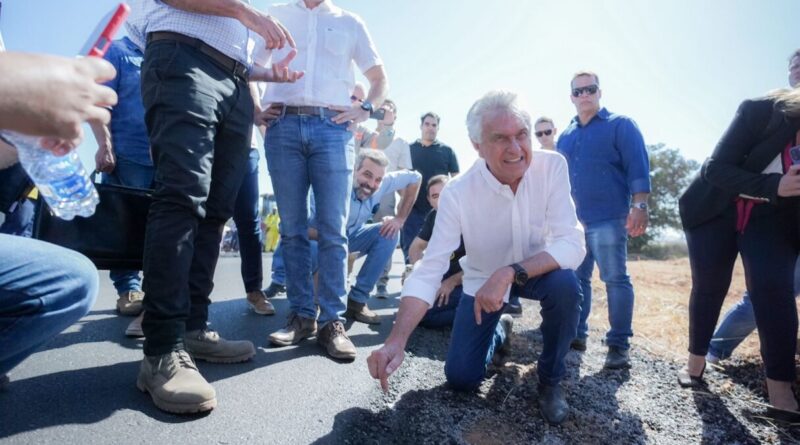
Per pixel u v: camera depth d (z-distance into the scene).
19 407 1.43
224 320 2.88
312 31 2.50
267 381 1.92
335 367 2.20
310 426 1.57
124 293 2.73
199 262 2.01
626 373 2.62
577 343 3.04
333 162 2.49
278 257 3.84
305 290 2.58
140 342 2.20
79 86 0.73
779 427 2.02
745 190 2.03
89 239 1.88
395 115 5.38
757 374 2.57
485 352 2.09
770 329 2.07
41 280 0.94
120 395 1.59
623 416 2.03
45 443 1.25
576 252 2.01
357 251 3.49
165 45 1.69
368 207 3.53
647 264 11.47
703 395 2.34
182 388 1.51
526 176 2.09
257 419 1.57
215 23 1.79
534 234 2.18
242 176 2.07
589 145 3.14
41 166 0.85
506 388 2.20
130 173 2.72
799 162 1.91
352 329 3.08
